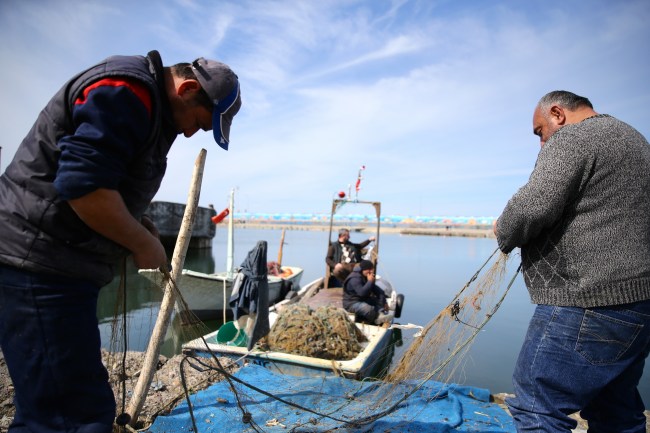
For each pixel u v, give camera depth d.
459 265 22.38
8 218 1.63
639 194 2.03
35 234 1.62
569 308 2.10
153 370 3.09
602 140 2.04
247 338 5.71
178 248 3.10
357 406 3.63
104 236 1.72
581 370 2.09
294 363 5.02
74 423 1.76
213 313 10.28
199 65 1.83
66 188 1.46
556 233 2.16
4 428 2.93
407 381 3.63
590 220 2.05
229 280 9.62
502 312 10.97
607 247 2.02
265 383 4.16
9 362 1.72
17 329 1.68
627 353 2.07
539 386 2.18
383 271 19.47
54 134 1.61
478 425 3.40
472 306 3.01
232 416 3.36
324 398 3.82
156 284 3.78
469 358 7.12
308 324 5.55
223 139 1.93
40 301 1.66
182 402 3.57
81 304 1.75
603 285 2.01
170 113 1.85
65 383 1.74
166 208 21.25
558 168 2.04
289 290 11.99
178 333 6.66
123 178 1.64
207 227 25.64
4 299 1.67
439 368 3.06
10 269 1.65
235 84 1.91
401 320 10.11
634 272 1.99
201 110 1.88
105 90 1.54
